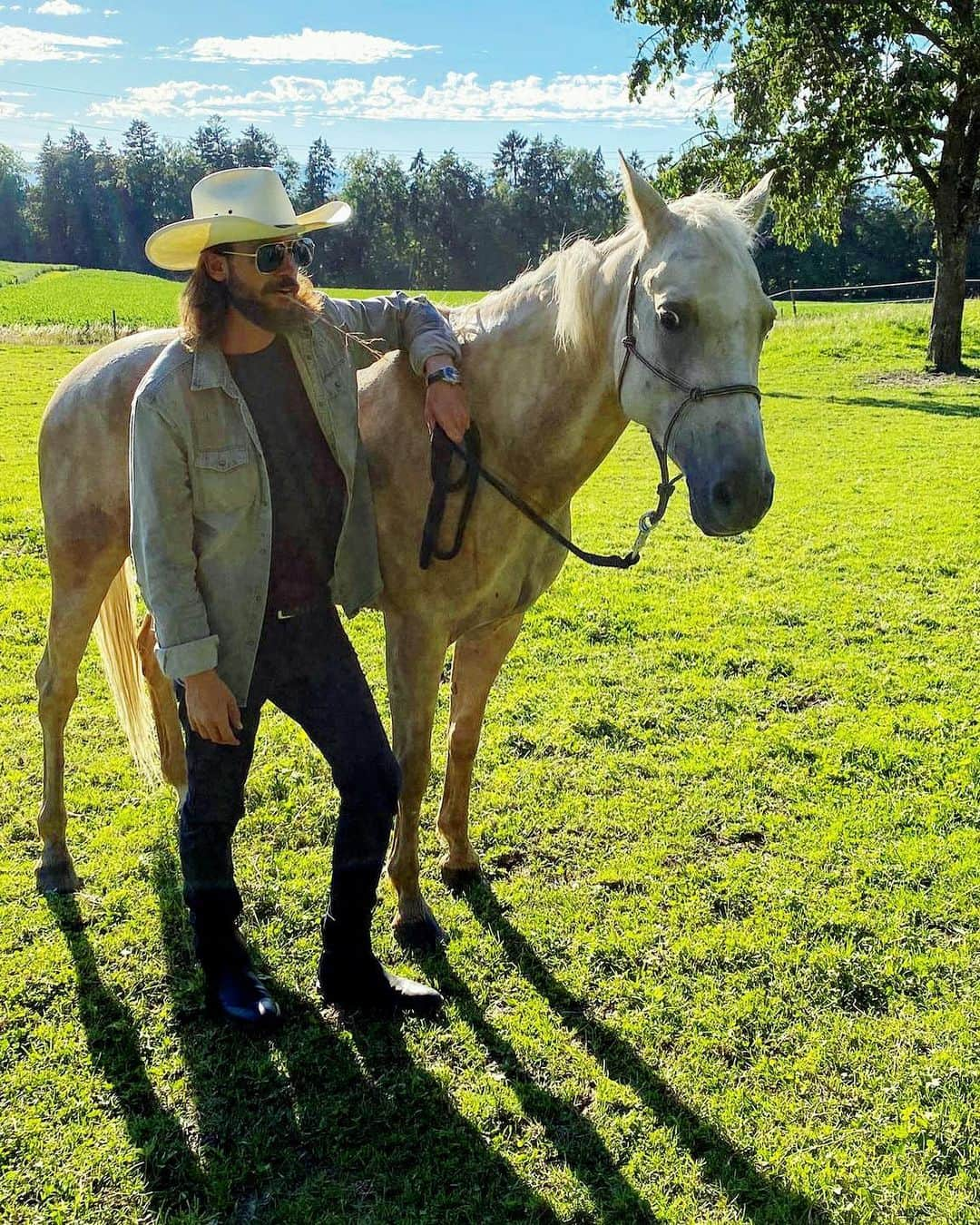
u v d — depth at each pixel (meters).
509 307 2.85
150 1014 2.76
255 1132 2.37
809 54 17.95
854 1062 2.60
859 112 17.75
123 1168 2.26
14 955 2.97
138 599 4.28
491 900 3.30
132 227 98.38
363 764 2.44
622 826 3.74
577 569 7.02
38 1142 2.32
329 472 2.39
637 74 18.83
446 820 3.38
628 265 2.54
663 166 19.50
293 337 2.29
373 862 2.51
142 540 2.18
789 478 10.12
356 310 2.67
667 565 7.14
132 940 3.05
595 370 2.65
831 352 21.06
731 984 2.91
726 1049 2.65
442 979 2.93
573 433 2.75
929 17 17.83
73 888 3.30
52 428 3.21
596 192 83.00
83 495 3.16
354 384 2.42
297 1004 2.81
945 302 19.03
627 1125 2.40
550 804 3.89
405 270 84.12
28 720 4.55
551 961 3.01
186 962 2.97
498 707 4.74
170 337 3.24
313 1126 2.40
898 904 3.25
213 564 2.27
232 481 2.21
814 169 18.42
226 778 2.47
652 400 2.44
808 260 60.06
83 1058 2.59
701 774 4.12
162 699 3.84
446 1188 2.24
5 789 3.92
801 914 3.21
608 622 5.93
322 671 2.46
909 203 21.94
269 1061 2.59
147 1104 2.45
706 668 5.27
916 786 4.02
